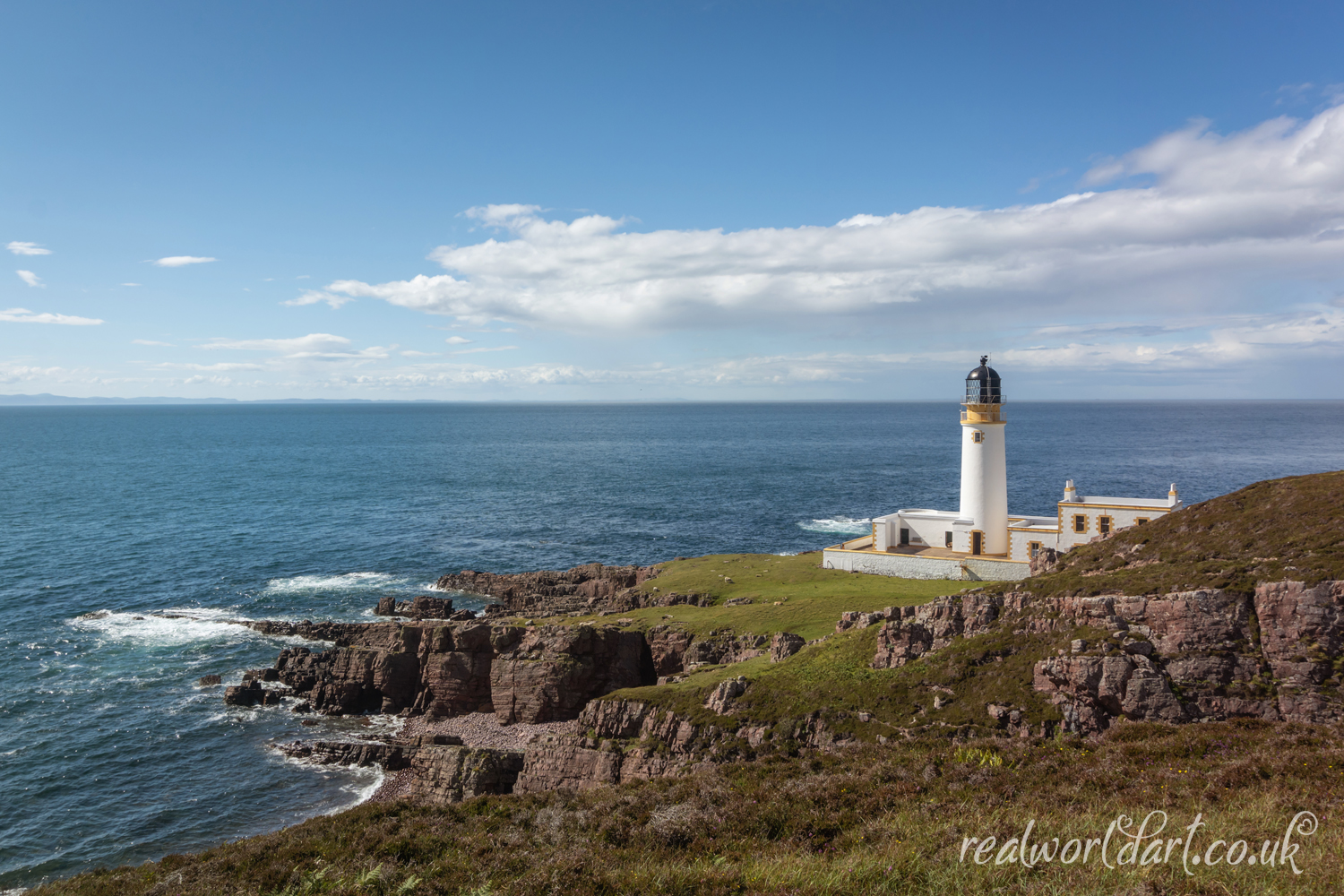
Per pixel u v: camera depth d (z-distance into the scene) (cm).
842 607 6100
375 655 6650
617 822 2473
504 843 2552
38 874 4306
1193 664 3516
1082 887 1479
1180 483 17125
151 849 4553
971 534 7631
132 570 10681
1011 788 2225
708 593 7406
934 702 4016
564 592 9162
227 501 16825
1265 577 3662
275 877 2483
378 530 13775
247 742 5916
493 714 6197
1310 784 1972
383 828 2895
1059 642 3956
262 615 8894
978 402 7594
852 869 1705
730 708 4481
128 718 6231
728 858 2022
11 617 8569
